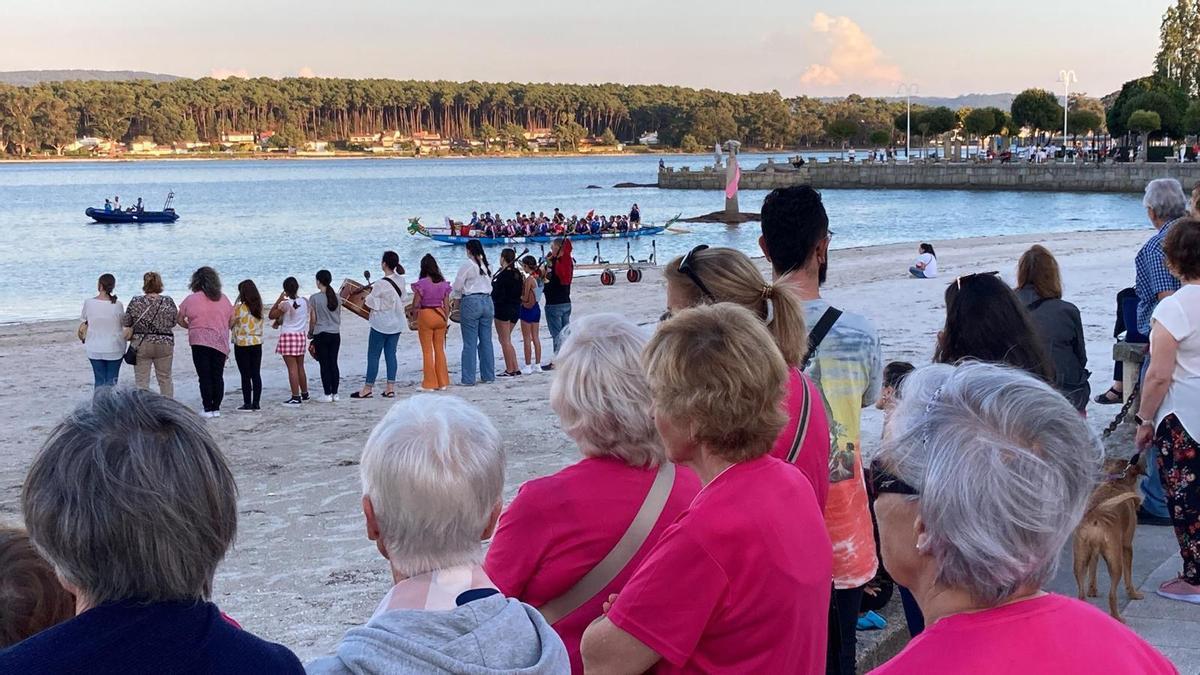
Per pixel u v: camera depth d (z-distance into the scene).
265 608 6.29
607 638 2.53
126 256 48.59
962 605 1.87
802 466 3.26
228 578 6.86
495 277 15.30
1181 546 5.25
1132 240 36.50
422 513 2.24
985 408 1.89
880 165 101.69
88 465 1.82
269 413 13.10
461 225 54.78
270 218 78.12
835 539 3.68
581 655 2.67
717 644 2.52
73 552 1.81
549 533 2.83
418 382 15.27
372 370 14.16
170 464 1.86
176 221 74.81
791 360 3.33
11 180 172.00
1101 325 15.84
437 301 14.23
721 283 3.34
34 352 18.77
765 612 2.50
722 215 67.25
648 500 2.87
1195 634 4.83
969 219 64.81
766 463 2.69
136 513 1.80
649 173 182.00
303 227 68.19
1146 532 6.34
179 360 17.75
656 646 2.48
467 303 14.54
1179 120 93.50
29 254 50.03
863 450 8.76
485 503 2.33
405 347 18.78
